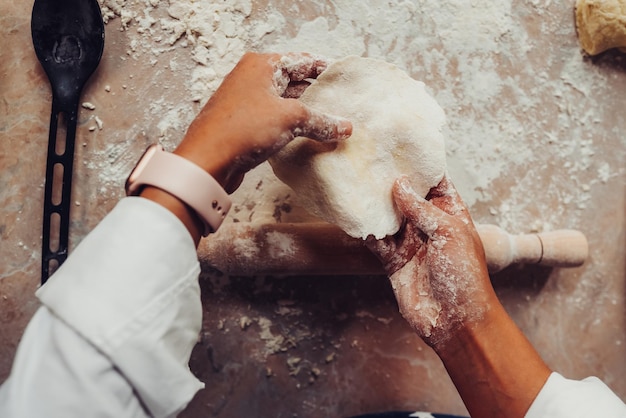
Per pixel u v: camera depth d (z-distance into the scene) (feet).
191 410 3.09
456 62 3.13
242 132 2.02
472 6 3.11
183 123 3.01
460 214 2.43
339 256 2.74
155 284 1.83
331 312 3.14
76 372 1.73
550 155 3.20
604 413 2.04
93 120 2.97
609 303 3.29
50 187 2.89
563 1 3.16
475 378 2.27
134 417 1.85
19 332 2.98
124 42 2.97
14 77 2.94
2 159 2.95
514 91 3.16
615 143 3.23
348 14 3.06
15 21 2.94
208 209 1.98
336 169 2.37
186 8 2.97
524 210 3.19
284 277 3.09
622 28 2.95
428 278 2.34
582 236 3.00
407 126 2.40
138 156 3.00
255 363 3.11
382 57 3.09
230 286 3.08
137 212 1.87
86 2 2.86
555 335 3.26
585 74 3.19
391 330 3.17
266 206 3.03
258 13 3.02
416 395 3.19
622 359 3.29
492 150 3.16
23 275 2.97
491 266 2.86
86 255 1.84
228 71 3.01
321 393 3.15
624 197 3.26
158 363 1.83
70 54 2.88
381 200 2.41
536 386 2.17
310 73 2.40
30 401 1.73
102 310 1.76
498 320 2.25
